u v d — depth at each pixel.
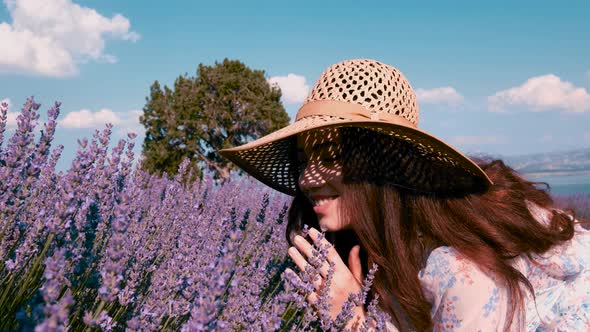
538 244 1.70
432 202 1.66
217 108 30.25
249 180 7.00
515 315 1.57
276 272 2.96
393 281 1.74
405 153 1.65
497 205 1.70
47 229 1.51
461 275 1.55
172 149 29.77
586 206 9.53
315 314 1.79
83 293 1.63
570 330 1.64
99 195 1.61
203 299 1.00
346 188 1.72
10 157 1.48
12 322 1.41
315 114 1.75
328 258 1.85
